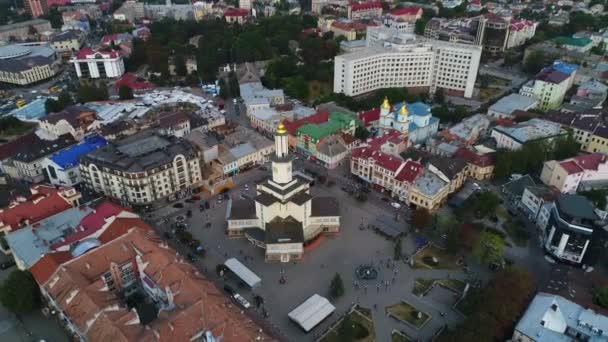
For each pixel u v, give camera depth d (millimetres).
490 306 130875
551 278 147875
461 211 184625
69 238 156750
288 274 156750
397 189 195375
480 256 155750
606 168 196250
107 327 119625
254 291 149125
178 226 179375
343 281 152875
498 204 187875
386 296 146250
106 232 159500
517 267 145250
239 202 182375
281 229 165500
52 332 136000
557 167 195500
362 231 177625
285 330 134625
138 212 190000
